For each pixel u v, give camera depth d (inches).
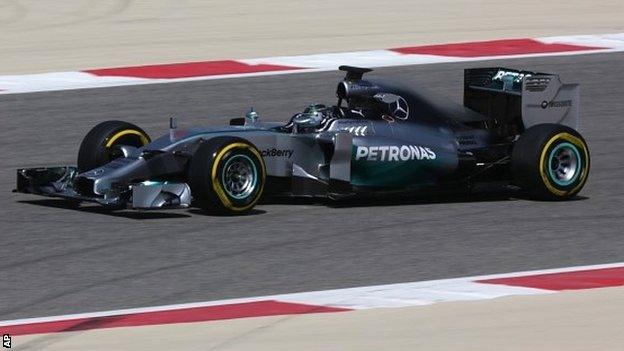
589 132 2475.4
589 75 2970.0
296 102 2696.9
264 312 1373.0
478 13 3892.7
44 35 3545.8
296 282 1502.2
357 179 1883.6
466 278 1517.0
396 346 1238.3
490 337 1269.7
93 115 2586.1
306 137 1882.4
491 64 3075.8
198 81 2906.0
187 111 2618.1
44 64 3115.2
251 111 1961.1
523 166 1909.4
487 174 1948.8
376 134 1893.5
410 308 1386.6
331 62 3107.8
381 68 3021.7
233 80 2913.4
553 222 1812.3
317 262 1590.8
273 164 1859.0
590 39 3415.4
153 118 2561.5
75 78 2942.9
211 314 1366.9
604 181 2094.0
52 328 1317.7
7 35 3550.7
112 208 1868.8
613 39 3417.8
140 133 1935.3
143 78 2938.0
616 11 3937.0
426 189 1916.8
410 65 3058.6
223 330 1301.7
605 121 2566.4
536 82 1977.1
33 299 1435.8
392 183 1899.6
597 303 1400.1
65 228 1750.7
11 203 1913.1
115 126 1914.4
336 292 1457.9
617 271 1550.2
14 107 2652.6
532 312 1365.7
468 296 1435.8
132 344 1251.8
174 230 1737.2
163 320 1344.7
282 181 1882.4
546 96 1985.7
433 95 1983.3
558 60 3127.5
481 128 1990.7
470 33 3518.7
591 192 2014.0
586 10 3954.2
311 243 1683.1
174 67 3063.5
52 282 1503.4
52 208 1873.8
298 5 4062.5
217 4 4087.1
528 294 1443.2
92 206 1888.5
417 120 1934.1
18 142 2373.3
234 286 1485.0
